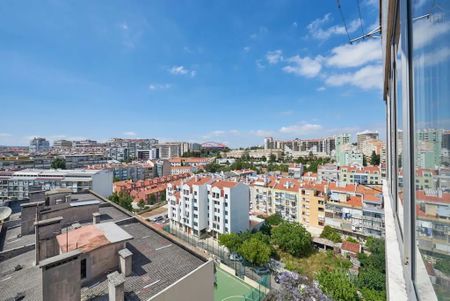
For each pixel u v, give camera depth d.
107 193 46.19
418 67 1.48
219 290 19.83
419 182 1.56
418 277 1.67
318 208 32.78
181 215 34.94
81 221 13.40
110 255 8.55
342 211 30.48
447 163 0.94
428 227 1.37
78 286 6.89
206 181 34.72
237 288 20.09
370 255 23.19
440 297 1.17
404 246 2.00
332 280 17.12
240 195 31.55
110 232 9.40
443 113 0.98
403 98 1.80
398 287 2.08
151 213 43.69
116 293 6.51
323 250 27.14
